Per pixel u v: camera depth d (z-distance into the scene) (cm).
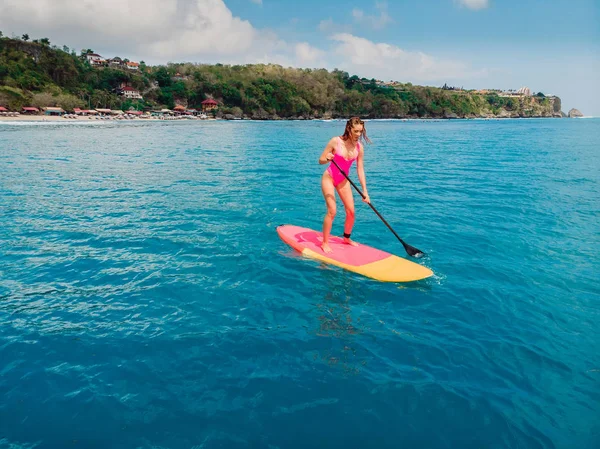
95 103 10819
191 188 1055
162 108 12256
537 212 810
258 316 403
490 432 259
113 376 310
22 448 241
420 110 16950
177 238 639
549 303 434
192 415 271
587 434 259
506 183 1150
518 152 2158
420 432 258
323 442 249
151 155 1925
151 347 349
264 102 13400
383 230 699
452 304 431
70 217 762
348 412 275
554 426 265
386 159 1830
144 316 402
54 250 586
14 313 406
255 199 930
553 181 1177
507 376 315
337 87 15388
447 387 301
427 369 322
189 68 15025
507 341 362
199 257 561
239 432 256
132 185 1095
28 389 295
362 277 498
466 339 365
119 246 604
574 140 3222
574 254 577
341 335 370
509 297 447
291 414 272
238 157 1866
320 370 319
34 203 872
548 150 2269
